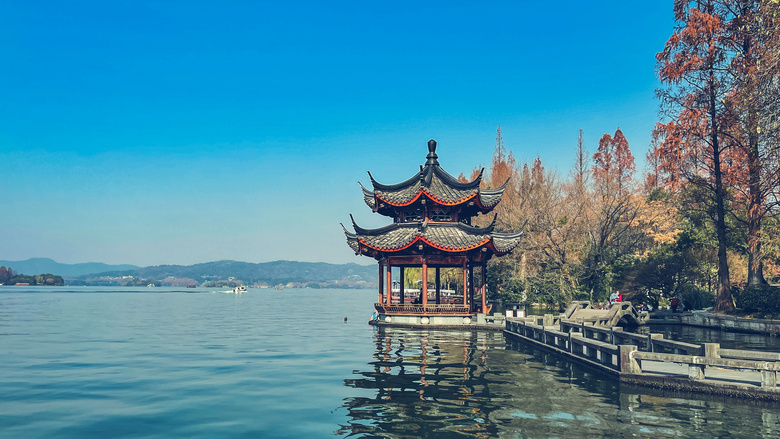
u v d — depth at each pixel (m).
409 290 75.31
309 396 14.81
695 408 13.37
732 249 44.38
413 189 38.06
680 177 39.12
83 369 19.72
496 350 24.44
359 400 14.29
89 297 125.88
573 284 49.75
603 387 15.93
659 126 39.03
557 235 52.53
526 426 11.71
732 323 33.59
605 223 50.22
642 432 11.27
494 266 60.53
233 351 24.73
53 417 12.80
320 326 40.06
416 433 11.20
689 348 16.97
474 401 14.09
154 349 25.69
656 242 52.31
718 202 37.22
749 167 35.09
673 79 36.75
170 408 13.59
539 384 16.38
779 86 29.02
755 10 32.88
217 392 15.45
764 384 13.92
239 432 11.41
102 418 12.66
